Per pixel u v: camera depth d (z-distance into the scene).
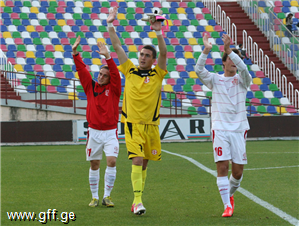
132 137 11.32
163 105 45.50
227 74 11.27
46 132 34.62
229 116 11.02
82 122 34.97
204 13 65.25
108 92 12.34
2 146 33.88
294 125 37.22
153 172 18.89
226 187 10.88
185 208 11.76
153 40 57.44
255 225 9.72
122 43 56.44
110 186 12.35
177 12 64.88
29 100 40.91
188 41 57.94
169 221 10.24
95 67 51.34
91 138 12.36
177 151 28.03
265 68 51.22
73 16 60.69
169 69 52.06
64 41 55.00
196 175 17.84
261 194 13.51
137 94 11.41
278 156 24.41
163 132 35.69
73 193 14.27
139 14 62.44
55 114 37.62
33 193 14.24
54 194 14.06
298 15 65.62
